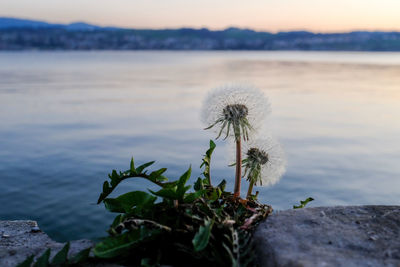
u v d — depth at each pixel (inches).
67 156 644.7
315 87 2284.7
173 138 826.8
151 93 1914.4
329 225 84.0
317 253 72.3
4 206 401.1
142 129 948.6
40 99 1609.3
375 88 2250.2
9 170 549.6
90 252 82.0
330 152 701.3
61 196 433.4
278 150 99.9
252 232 84.2
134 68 4822.8
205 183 99.0
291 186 486.9
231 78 3051.2
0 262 80.1
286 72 4092.0
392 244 75.8
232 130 93.5
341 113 1253.7
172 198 81.6
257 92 94.4
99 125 1007.0
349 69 5000.0
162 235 78.6
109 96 1764.3
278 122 1050.7
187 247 75.7
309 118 1136.8
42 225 351.3
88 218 367.6
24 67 4891.7
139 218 82.9
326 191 474.0
